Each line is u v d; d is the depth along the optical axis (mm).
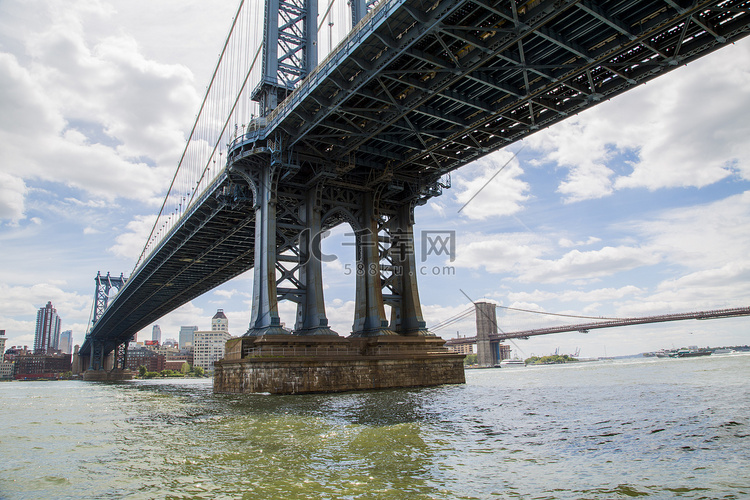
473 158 51188
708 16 31969
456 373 50969
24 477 12594
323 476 11961
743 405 23703
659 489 10352
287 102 45219
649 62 35281
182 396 44562
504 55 36219
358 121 46062
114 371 176625
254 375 39781
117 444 17250
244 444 16266
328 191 53281
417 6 31938
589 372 81500
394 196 57594
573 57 36031
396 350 47844
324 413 24609
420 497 10195
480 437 16969
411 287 54406
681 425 18359
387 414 23828
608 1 31281
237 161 49938
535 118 44281
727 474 11344
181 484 11539
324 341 44469
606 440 15852
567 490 10445
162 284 108562
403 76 38812
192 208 69625
